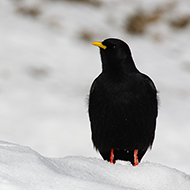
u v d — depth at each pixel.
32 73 19.06
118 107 7.02
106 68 7.21
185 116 16.09
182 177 4.97
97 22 24.73
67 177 3.89
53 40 22.38
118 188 3.85
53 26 23.53
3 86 17.55
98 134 7.37
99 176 4.65
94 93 7.21
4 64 19.38
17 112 15.48
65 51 21.59
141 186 4.70
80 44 22.58
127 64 7.18
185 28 25.55
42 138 13.70
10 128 14.19
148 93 7.14
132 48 23.05
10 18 23.55
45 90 17.66
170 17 25.94
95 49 22.44
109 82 7.05
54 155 12.75
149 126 7.28
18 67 19.34
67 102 16.75
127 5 26.64
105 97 7.05
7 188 3.54
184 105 17.31
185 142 13.87
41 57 20.56
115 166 5.01
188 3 27.05
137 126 7.15
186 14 26.11
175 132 14.51
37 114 15.47
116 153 7.62
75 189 3.71
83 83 18.86
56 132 14.17
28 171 3.89
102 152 7.60
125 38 23.95
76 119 15.26
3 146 4.55
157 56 22.55
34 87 17.80
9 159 4.11
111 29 24.39
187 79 20.27
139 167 5.01
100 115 7.18
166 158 12.72
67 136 13.93
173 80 20.00
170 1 26.89
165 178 4.88
